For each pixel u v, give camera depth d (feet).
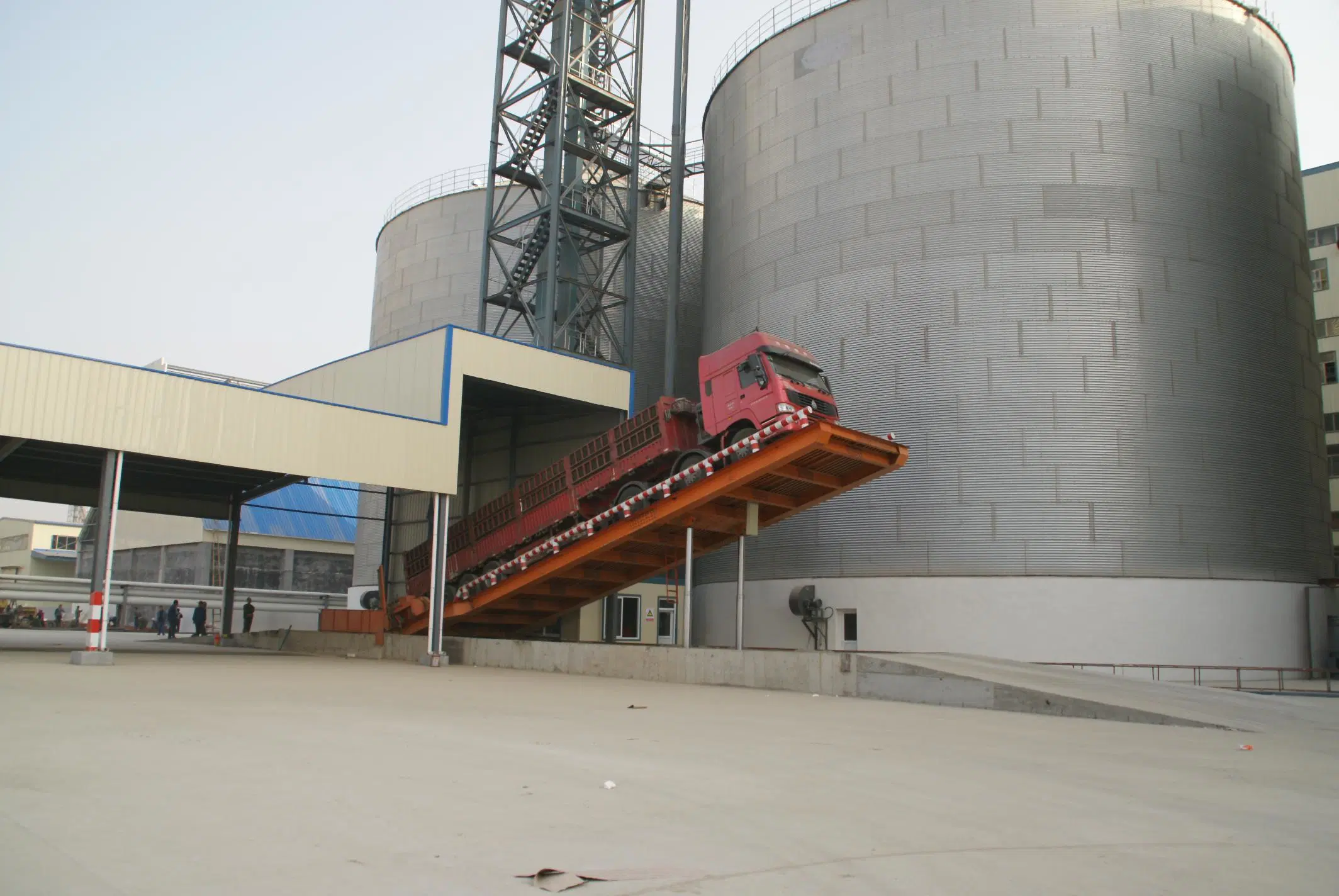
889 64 114.73
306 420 89.04
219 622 204.44
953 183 108.47
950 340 105.70
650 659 79.61
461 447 133.80
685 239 166.50
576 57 137.18
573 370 111.14
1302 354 113.70
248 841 20.83
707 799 27.40
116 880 17.58
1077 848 22.71
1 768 28.73
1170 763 37.73
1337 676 106.11
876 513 106.73
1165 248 104.94
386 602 121.08
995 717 54.85
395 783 28.14
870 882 19.27
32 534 293.43
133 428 78.89
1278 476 106.52
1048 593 98.17
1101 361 101.81
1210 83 110.83
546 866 19.60
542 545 92.22
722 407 79.30
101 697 51.37
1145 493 99.55
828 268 115.44
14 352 73.67
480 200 179.42
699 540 94.38
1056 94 107.24
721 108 137.49
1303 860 22.16
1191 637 97.81
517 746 37.09
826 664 68.13
